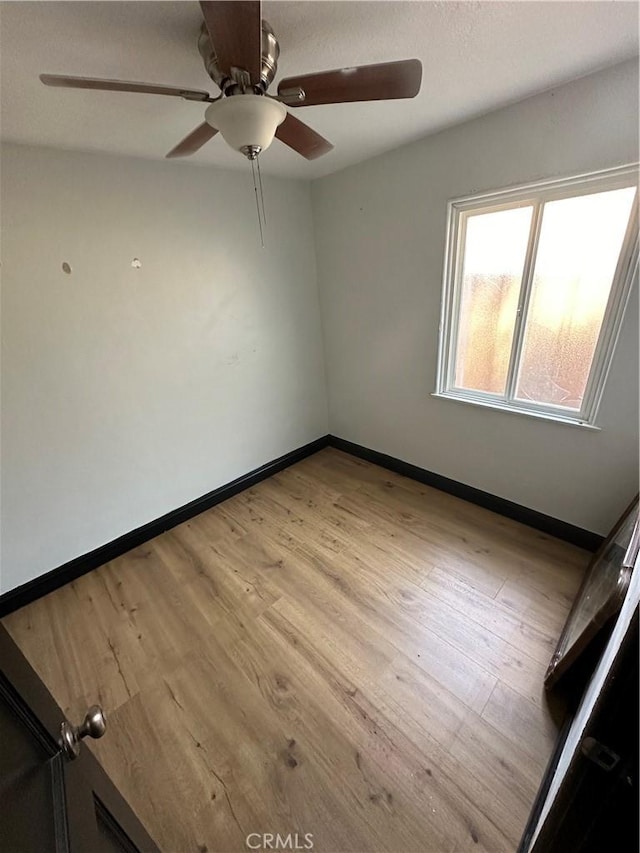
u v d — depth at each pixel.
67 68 1.15
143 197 2.03
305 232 2.87
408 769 1.28
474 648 1.67
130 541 2.38
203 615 1.90
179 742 1.38
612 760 0.51
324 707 1.47
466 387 2.53
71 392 2.00
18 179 1.66
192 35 1.05
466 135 1.91
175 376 2.40
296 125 1.29
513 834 1.12
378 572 2.11
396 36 1.15
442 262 2.27
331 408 3.48
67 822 0.60
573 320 1.96
